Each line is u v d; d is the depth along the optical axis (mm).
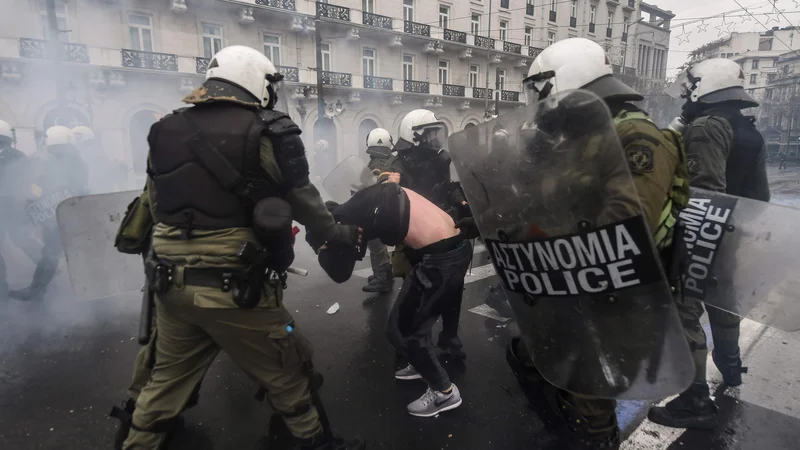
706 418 2262
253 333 1642
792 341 3242
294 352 1770
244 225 1579
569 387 1434
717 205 2072
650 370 1294
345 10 22062
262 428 2332
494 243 1489
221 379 2811
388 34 23875
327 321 3752
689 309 2211
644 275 1230
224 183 1520
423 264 2346
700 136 2189
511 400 2588
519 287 1470
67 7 15406
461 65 28500
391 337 2389
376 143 3828
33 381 2764
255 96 1696
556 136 1261
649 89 28484
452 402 2443
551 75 1452
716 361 2648
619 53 33312
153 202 1716
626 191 1188
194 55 18156
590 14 33844
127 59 16375
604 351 1343
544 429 1815
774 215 1922
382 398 2617
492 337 3471
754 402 2492
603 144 1195
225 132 1532
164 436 1746
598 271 1281
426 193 3033
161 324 1696
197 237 1540
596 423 1501
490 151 1402
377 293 4457
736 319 2549
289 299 4281
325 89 21797
